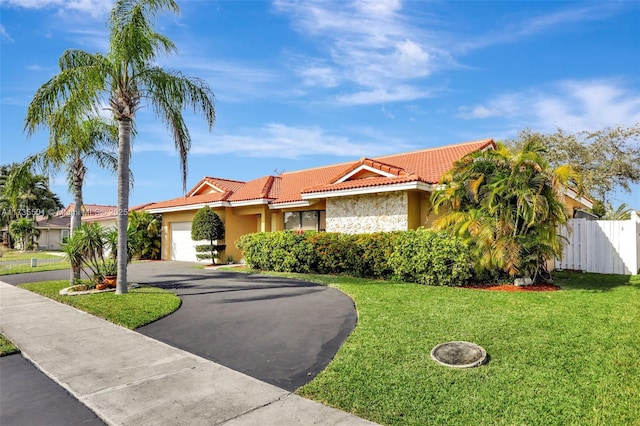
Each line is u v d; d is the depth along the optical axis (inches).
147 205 1214.9
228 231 889.5
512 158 437.7
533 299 365.1
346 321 323.6
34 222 1828.2
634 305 339.0
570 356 223.0
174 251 1044.5
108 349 271.0
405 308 343.9
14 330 323.9
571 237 625.9
